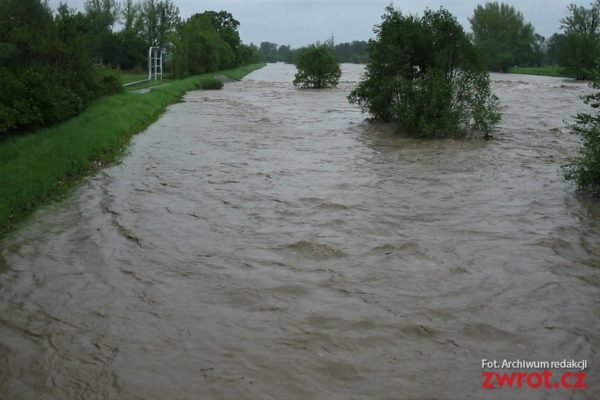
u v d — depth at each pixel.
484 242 8.15
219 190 11.18
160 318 5.96
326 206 9.98
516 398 4.65
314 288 6.64
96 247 8.03
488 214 9.54
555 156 14.86
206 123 22.30
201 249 7.93
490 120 19.42
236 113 26.38
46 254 7.77
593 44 61.50
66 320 5.93
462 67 19.73
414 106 18.48
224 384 4.81
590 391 4.75
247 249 7.90
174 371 5.00
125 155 15.08
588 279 6.89
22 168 11.08
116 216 9.48
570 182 11.81
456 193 10.93
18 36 18.12
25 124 14.95
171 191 11.14
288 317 5.95
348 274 7.03
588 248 7.94
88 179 12.26
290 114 25.98
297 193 10.90
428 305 6.21
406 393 4.70
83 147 13.91
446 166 13.63
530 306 6.21
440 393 4.70
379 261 7.44
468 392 4.72
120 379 4.89
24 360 5.19
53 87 16.62
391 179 12.16
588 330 5.71
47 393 4.70
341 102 33.06
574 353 5.32
